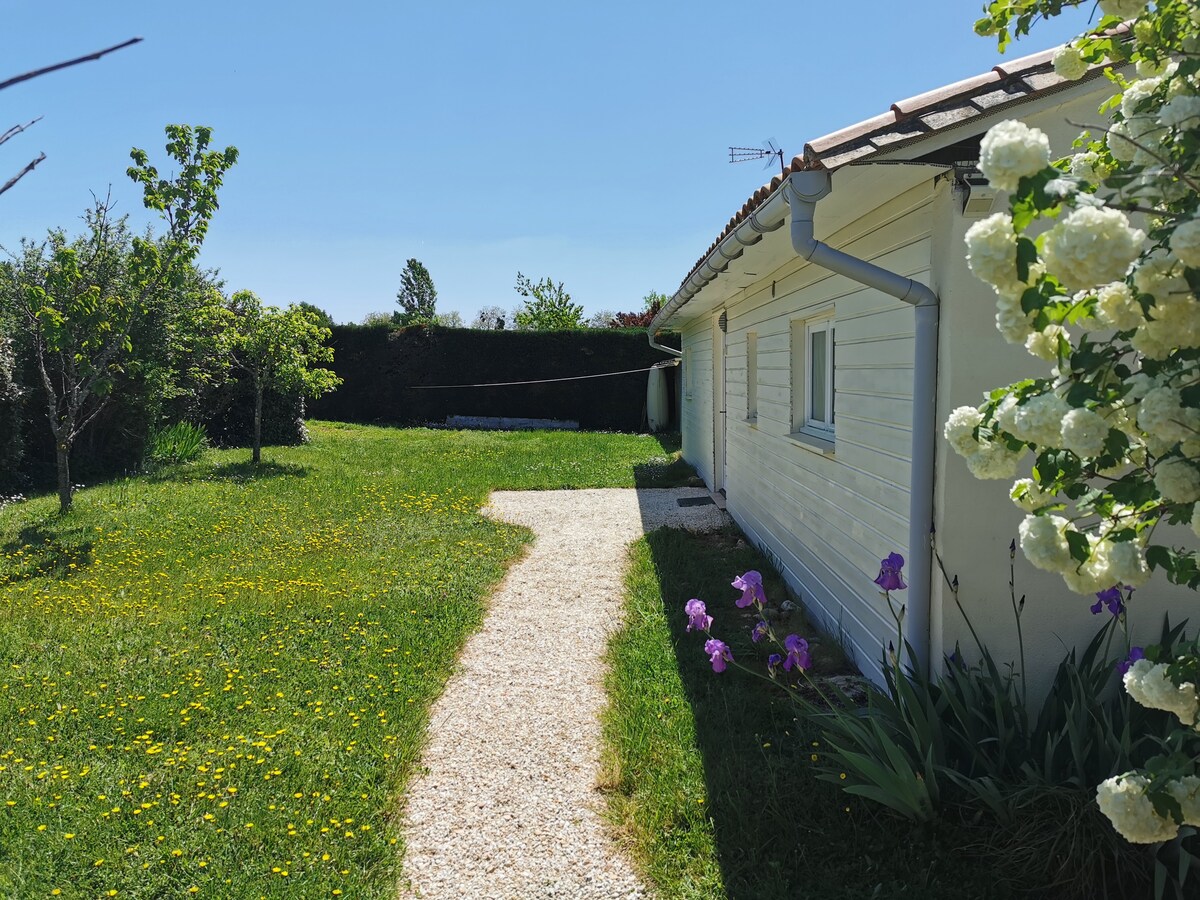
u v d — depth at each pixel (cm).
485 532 901
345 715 437
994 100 325
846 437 513
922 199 379
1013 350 357
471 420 2334
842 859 301
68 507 975
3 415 1114
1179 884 252
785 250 576
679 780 361
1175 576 197
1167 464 174
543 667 518
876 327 452
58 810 344
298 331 1455
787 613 611
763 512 789
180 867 308
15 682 481
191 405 1617
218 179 996
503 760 400
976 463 219
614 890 300
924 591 381
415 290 5672
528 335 2362
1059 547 200
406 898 299
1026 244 171
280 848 320
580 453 1644
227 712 443
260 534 880
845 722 335
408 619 595
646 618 589
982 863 291
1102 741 291
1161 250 176
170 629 579
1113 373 189
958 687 346
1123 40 235
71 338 963
